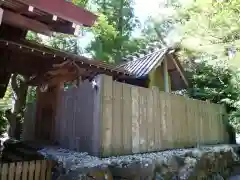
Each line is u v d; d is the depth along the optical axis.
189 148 4.91
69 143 4.03
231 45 6.41
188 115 5.19
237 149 6.08
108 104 3.53
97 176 2.94
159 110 4.44
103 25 12.08
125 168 3.26
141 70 6.15
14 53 5.00
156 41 12.80
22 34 4.94
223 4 6.14
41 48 4.60
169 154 4.06
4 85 5.26
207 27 6.39
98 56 11.97
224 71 7.22
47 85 5.14
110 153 3.46
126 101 3.83
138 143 3.92
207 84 7.65
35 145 4.42
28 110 6.05
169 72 7.25
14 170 2.82
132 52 13.45
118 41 13.23
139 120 4.00
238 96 6.49
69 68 5.18
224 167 5.36
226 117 6.57
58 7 2.91
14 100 6.95
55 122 4.59
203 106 5.75
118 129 3.63
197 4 6.41
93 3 13.25
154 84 6.55
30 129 5.75
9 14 3.35
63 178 3.04
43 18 3.41
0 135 6.54
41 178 3.07
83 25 3.23
